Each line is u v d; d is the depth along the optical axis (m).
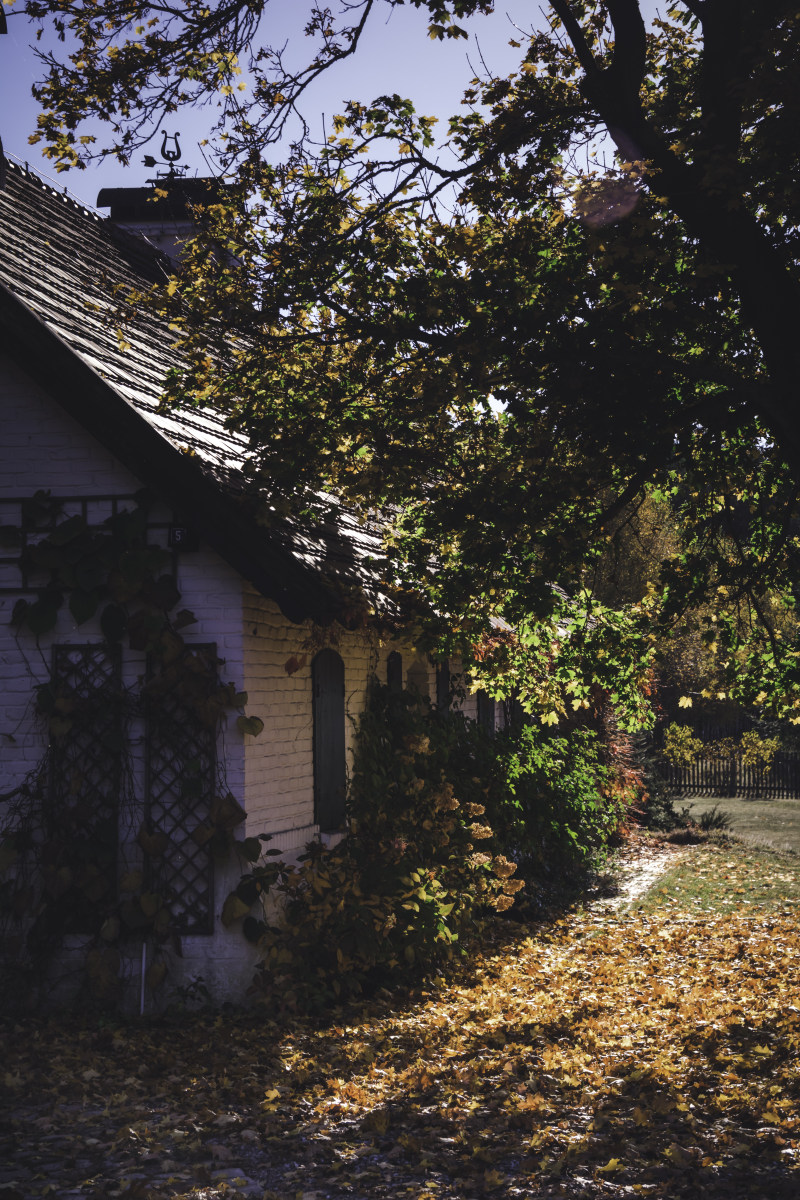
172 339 11.95
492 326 7.65
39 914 8.46
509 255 7.82
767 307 7.64
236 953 8.45
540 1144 5.42
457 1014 8.34
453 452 8.76
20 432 8.95
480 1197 4.83
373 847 9.90
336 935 8.94
